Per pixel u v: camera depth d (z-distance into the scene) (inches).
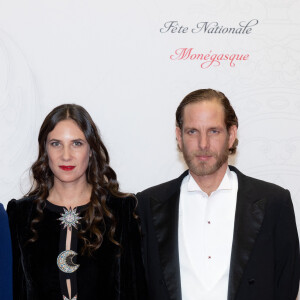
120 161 111.6
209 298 77.4
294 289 81.0
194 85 110.7
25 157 111.6
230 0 110.1
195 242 80.9
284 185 111.7
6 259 80.0
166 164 111.7
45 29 110.3
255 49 110.7
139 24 110.3
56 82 110.7
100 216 83.8
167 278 79.0
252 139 111.3
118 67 110.7
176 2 110.0
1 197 111.7
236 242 78.3
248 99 111.0
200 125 78.9
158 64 110.7
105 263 82.1
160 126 111.3
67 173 82.4
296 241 81.1
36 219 83.1
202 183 82.4
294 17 110.7
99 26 110.3
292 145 111.3
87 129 84.0
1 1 110.1
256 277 77.5
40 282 80.0
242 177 85.0
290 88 111.1
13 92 111.0
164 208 83.7
